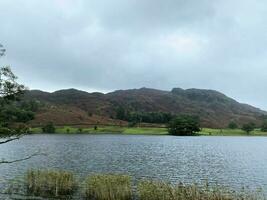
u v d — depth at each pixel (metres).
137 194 45.88
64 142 187.75
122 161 98.25
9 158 101.94
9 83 29.69
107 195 42.75
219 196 36.56
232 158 112.50
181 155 121.31
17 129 31.19
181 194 37.47
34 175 50.28
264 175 73.44
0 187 53.12
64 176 49.50
